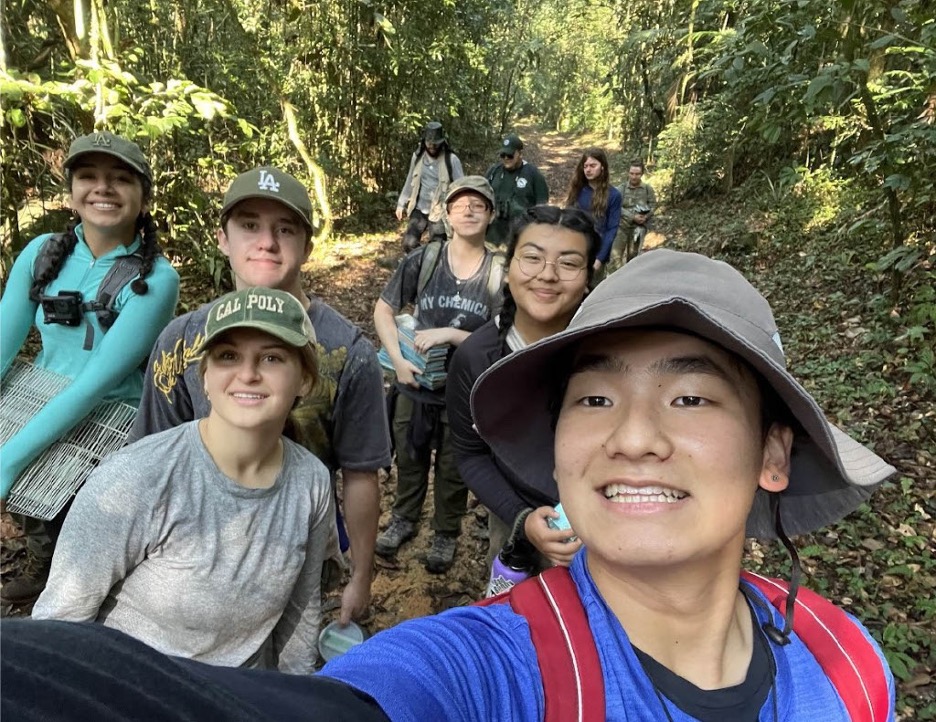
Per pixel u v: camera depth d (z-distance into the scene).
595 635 0.75
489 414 1.03
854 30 3.36
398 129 10.12
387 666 0.63
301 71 8.41
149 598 1.25
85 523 1.19
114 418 1.91
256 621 1.35
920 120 3.69
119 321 1.85
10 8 4.15
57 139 4.00
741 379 0.77
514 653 0.72
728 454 0.73
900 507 3.12
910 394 3.94
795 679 0.81
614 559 0.74
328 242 8.37
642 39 7.86
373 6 8.34
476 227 2.58
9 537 2.78
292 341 1.23
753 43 3.51
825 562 2.86
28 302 1.96
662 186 12.32
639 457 0.72
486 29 14.35
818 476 0.95
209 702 0.36
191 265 5.86
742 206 9.16
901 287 4.74
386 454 1.81
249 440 1.26
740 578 0.95
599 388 0.78
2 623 0.32
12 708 0.28
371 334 5.72
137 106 3.71
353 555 1.86
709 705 0.75
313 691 0.52
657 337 0.76
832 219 6.91
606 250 5.93
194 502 1.25
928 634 2.42
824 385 4.29
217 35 6.89
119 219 1.88
